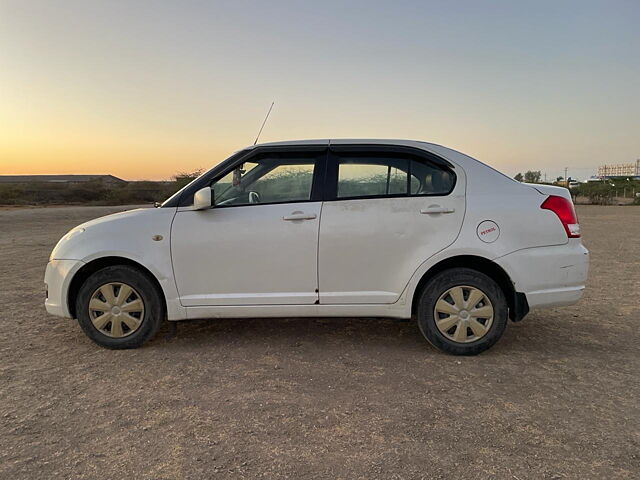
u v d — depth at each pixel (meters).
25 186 45.56
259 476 2.40
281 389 3.44
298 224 4.06
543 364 3.90
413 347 4.34
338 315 4.14
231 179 4.23
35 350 4.26
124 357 4.08
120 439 2.77
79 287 4.35
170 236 4.11
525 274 3.96
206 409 3.13
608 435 2.78
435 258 3.99
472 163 4.17
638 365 3.88
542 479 2.37
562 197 4.09
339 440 2.75
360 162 4.17
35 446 2.69
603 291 6.61
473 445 2.68
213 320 5.21
